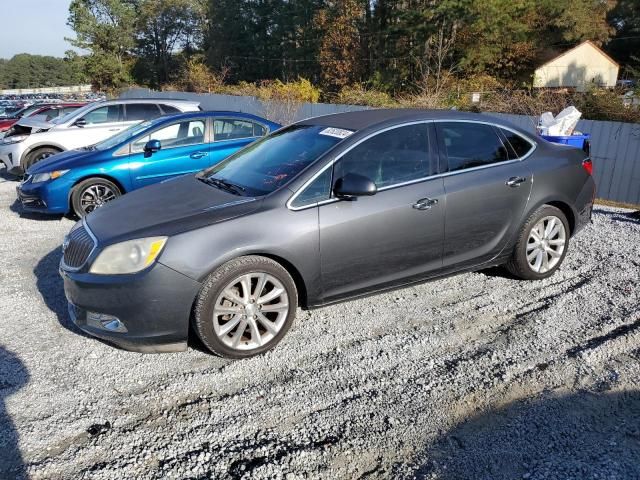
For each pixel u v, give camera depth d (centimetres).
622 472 258
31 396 330
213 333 358
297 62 5112
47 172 743
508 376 343
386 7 3691
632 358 361
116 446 286
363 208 397
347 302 453
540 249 491
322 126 461
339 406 318
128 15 6212
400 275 425
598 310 432
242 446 285
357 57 3831
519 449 278
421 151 434
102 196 759
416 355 373
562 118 774
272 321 385
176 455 279
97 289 354
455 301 461
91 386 341
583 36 4000
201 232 357
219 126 818
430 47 3381
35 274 547
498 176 455
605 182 1499
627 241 609
